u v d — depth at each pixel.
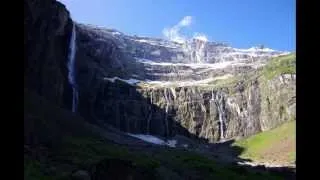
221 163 143.12
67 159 85.88
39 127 104.44
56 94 158.38
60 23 161.12
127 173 67.00
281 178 133.00
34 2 140.00
